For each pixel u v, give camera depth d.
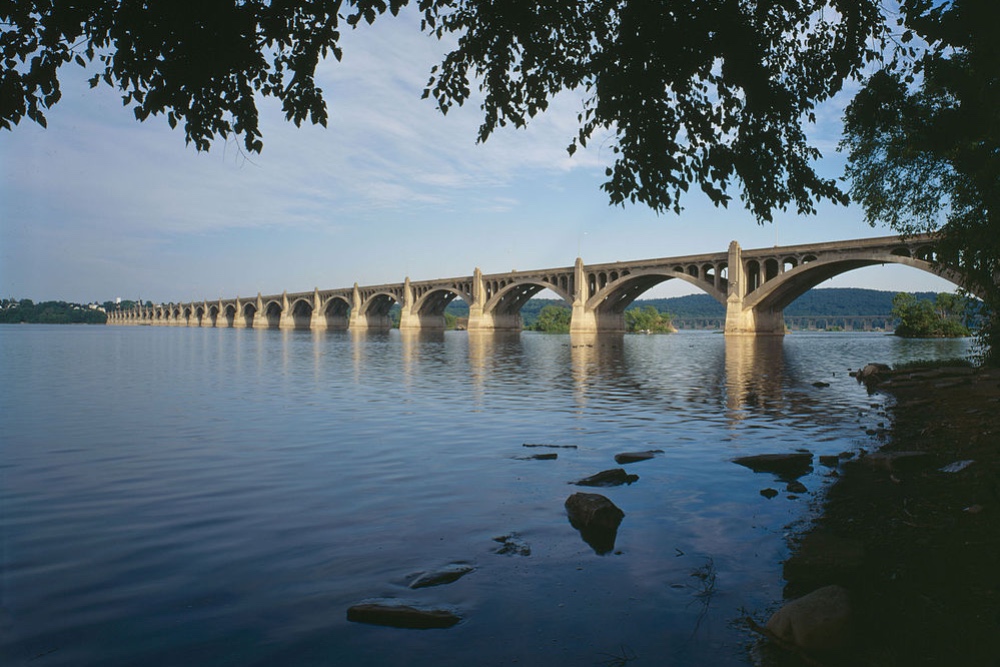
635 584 5.64
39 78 6.23
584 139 9.35
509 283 145.62
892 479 8.99
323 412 18.00
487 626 4.84
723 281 107.75
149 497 8.81
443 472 10.35
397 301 179.25
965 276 18.33
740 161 9.33
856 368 36.53
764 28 9.13
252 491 9.13
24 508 8.27
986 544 6.17
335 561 6.28
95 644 4.59
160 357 48.25
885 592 5.29
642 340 98.19
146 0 6.42
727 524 7.41
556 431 14.56
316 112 7.71
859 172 18.95
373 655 4.41
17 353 53.41
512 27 8.91
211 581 5.79
